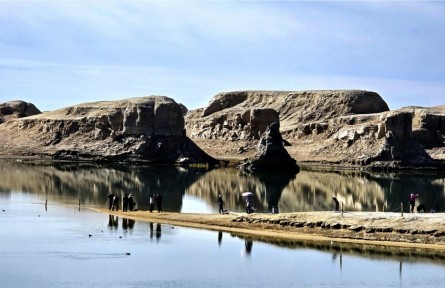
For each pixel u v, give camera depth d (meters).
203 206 93.75
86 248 63.34
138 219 79.81
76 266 56.81
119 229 73.06
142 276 53.94
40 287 50.78
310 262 58.91
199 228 74.00
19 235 68.56
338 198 106.31
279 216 74.06
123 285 51.53
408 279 53.69
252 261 59.09
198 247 64.50
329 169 193.25
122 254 61.22
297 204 96.81
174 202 98.62
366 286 52.09
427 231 66.00
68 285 51.38
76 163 198.88
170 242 66.56
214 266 57.34
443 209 91.31
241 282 52.78
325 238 67.88
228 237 69.12
